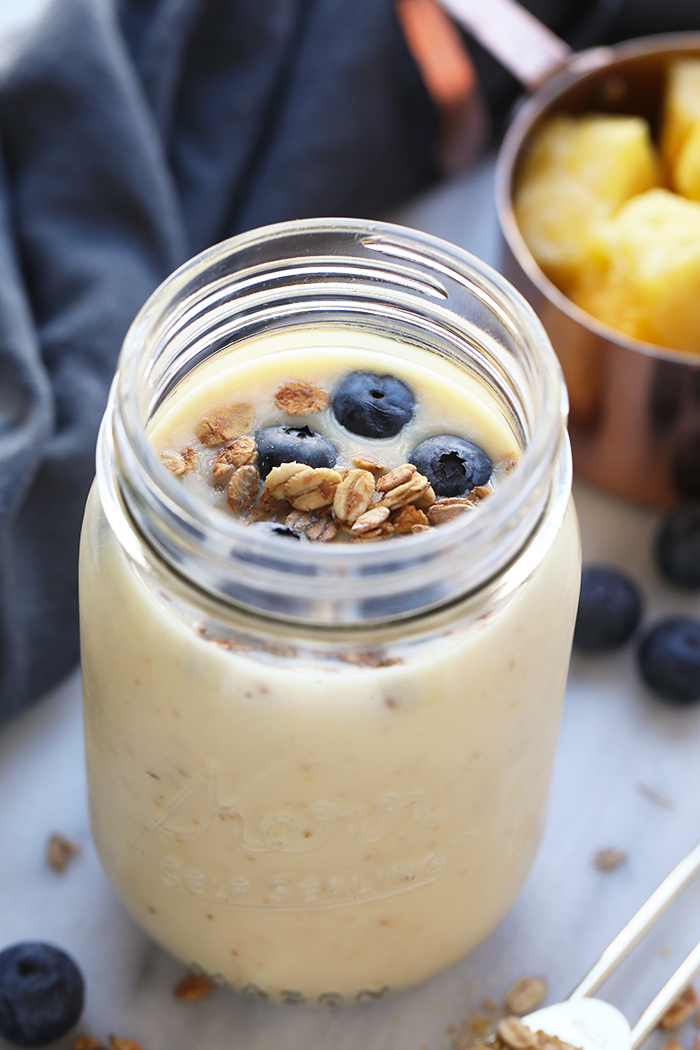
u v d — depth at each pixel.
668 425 0.47
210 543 0.32
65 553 0.45
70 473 0.44
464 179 0.56
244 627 0.33
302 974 0.39
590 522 0.49
